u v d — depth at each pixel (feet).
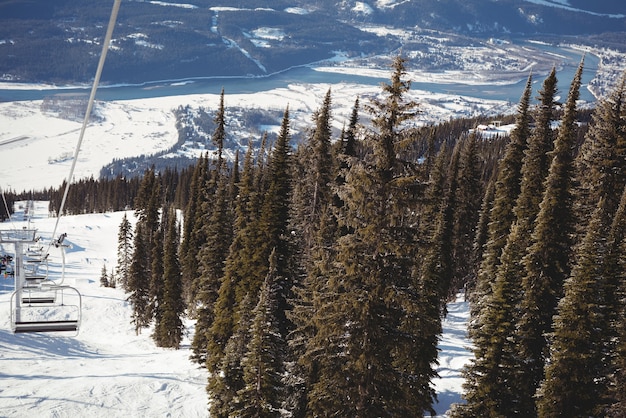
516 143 126.00
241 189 132.98
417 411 81.05
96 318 190.08
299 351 81.97
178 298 158.20
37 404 85.10
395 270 56.34
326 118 119.65
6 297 191.11
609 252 76.18
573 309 68.69
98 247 356.59
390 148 53.98
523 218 107.34
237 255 113.60
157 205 255.70
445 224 139.03
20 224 401.70
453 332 143.43
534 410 72.79
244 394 73.72
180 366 126.52
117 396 92.94
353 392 58.75
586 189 97.25
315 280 83.41
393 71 53.26
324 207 116.37
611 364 69.36
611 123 100.42
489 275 115.34
